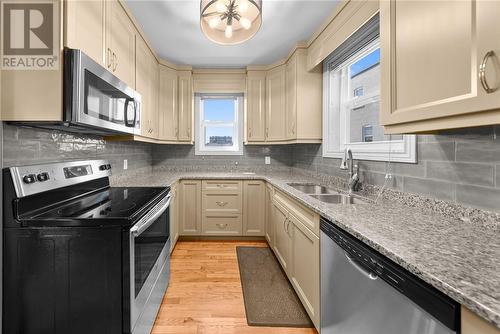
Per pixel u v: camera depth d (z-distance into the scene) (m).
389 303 0.87
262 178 3.29
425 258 0.77
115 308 1.17
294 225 2.01
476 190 1.12
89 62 1.30
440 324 0.66
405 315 0.79
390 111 1.11
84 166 1.74
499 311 0.52
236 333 1.69
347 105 2.55
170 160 3.91
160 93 3.32
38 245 1.15
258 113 3.58
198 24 2.46
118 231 1.17
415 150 1.47
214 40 1.87
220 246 3.23
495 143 1.04
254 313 1.88
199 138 3.94
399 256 0.78
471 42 0.76
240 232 3.39
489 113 0.74
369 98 2.20
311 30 2.62
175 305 1.97
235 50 3.09
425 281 0.69
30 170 1.26
